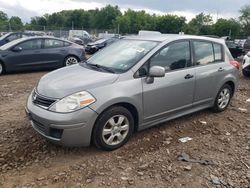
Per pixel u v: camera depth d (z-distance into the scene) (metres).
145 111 4.52
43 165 3.87
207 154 4.32
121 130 4.30
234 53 18.98
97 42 22.22
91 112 3.88
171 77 4.78
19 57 10.52
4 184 3.46
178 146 4.52
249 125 5.51
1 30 34.12
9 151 4.18
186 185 3.56
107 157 4.10
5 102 6.53
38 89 4.29
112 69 4.50
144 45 4.88
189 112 5.34
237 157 4.27
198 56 5.35
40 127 4.03
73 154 4.15
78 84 4.05
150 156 4.18
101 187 3.46
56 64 11.41
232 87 6.23
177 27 85.69
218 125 5.44
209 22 85.75
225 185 3.59
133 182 3.56
